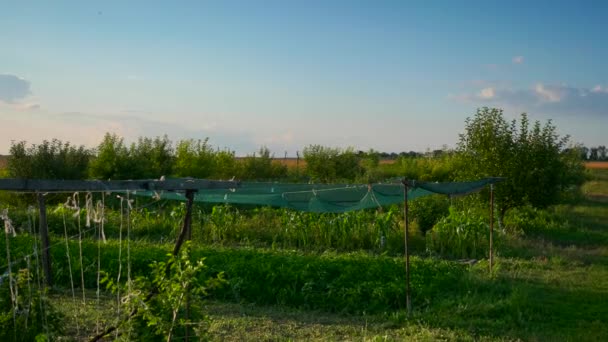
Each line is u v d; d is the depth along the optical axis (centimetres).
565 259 1602
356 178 3609
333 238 1788
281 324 987
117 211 2064
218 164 3478
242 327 951
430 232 1841
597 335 932
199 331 676
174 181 641
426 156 4466
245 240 1800
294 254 1373
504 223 2148
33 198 2158
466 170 2142
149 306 633
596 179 5431
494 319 1023
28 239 1422
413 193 1195
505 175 2053
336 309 1092
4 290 725
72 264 1235
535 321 1023
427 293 1129
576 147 3219
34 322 721
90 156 2738
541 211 2442
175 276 623
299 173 3941
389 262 1277
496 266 1355
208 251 1345
